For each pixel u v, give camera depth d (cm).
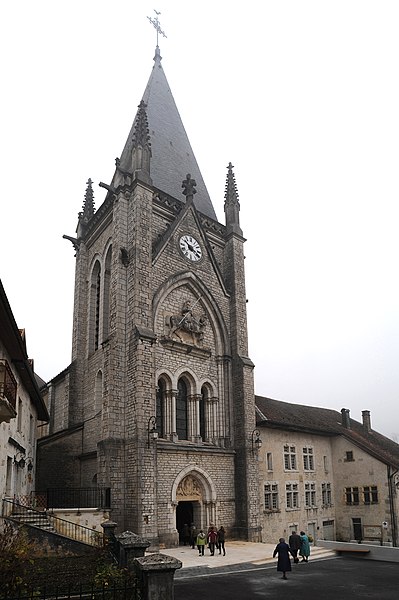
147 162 3138
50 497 2953
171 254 3103
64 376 3491
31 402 2789
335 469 4141
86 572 1316
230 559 2222
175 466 2684
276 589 1636
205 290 3234
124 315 2778
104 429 2572
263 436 3503
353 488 3994
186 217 3297
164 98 4109
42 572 1316
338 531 3981
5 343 1877
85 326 3462
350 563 2295
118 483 2459
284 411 4056
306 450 3888
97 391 3042
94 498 2705
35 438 3058
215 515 2809
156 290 2930
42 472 3044
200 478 2814
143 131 3200
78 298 3525
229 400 3148
